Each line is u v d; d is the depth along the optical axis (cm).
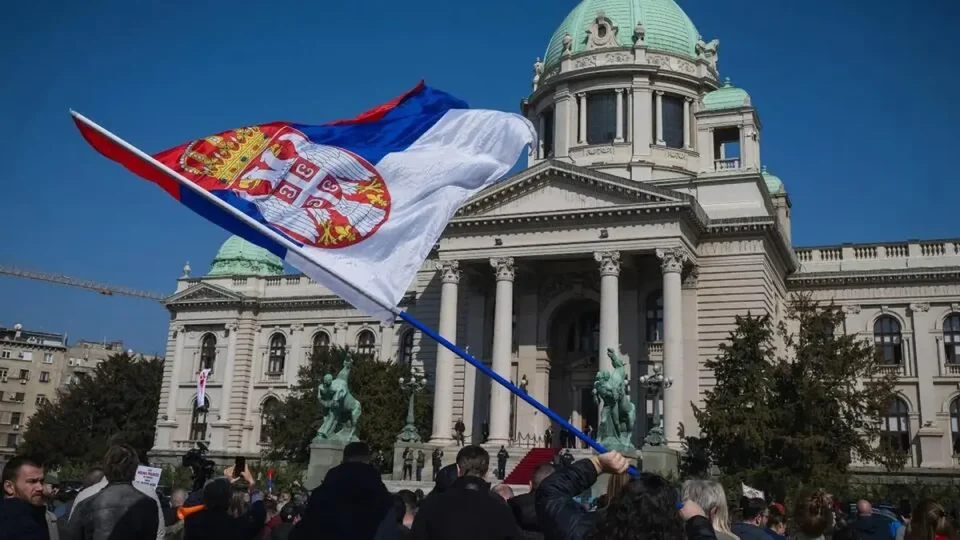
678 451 4844
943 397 6166
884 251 6612
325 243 1084
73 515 948
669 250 5488
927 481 5922
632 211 5566
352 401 4228
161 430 8156
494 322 6225
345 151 1144
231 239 8888
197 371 8231
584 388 6328
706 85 7381
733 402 4584
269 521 1617
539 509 680
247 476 1388
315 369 6625
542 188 5891
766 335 4900
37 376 14400
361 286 1037
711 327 5772
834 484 4253
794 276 6675
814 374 4559
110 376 9456
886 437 5550
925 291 6375
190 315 8362
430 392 6675
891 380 4912
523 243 5841
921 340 6309
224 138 1115
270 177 1109
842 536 1412
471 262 6025
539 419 6084
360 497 806
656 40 7588
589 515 660
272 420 6788
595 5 7931
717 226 5822
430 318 6862
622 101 7219
